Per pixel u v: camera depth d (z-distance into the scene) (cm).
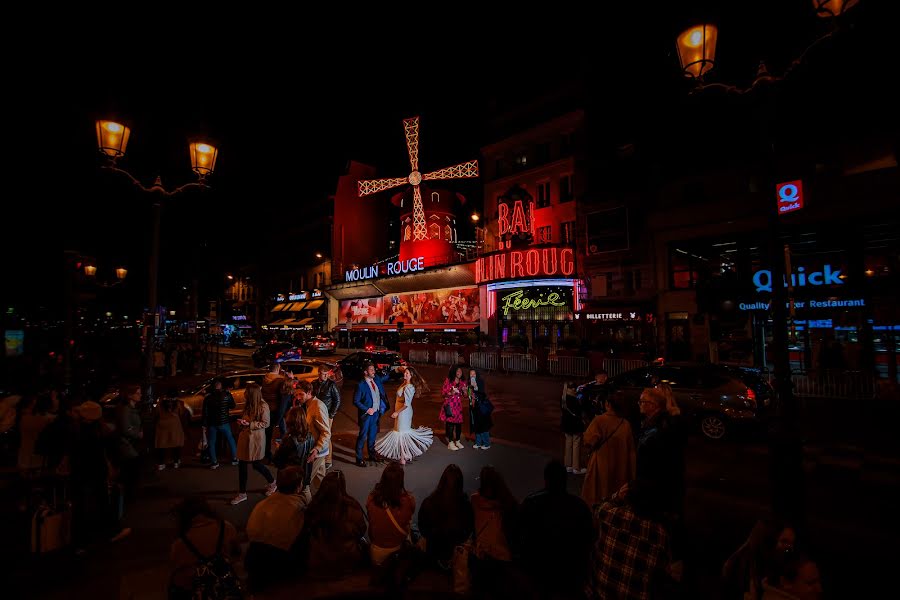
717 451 885
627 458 491
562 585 320
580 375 1897
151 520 609
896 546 507
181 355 2516
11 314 2192
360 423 827
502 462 827
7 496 702
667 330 2084
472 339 3000
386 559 378
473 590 341
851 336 1584
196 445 1008
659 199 2142
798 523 435
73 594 443
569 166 2823
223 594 305
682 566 395
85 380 1488
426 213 3875
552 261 2622
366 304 4394
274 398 859
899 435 962
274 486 694
